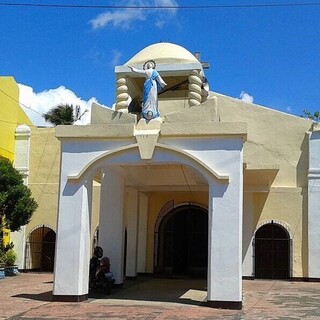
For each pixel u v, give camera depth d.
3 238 21.97
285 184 21.61
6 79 22.67
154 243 22.44
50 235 23.14
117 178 15.78
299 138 21.86
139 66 15.12
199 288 16.69
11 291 14.94
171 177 16.88
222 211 12.09
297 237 21.08
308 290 16.86
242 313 11.16
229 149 12.29
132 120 13.10
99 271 14.52
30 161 23.31
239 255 11.88
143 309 11.53
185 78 16.62
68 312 10.93
